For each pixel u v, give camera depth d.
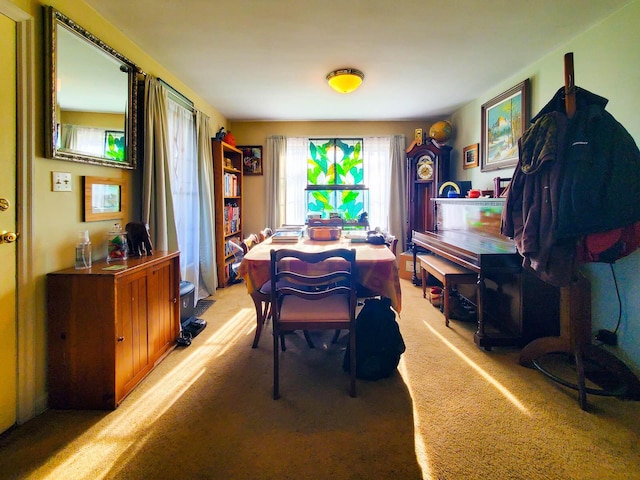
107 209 2.15
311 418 1.58
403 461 1.31
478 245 2.69
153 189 2.57
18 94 1.53
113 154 2.16
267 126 4.81
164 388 1.85
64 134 1.75
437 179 4.24
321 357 2.25
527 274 2.28
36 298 1.60
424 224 4.46
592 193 1.60
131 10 2.03
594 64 2.23
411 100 3.85
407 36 2.36
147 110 2.46
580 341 1.81
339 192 4.88
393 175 4.74
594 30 2.22
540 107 2.78
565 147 1.67
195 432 1.49
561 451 1.36
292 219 4.88
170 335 2.32
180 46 2.49
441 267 2.96
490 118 3.47
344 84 2.96
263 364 2.14
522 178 1.88
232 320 2.94
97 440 1.43
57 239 1.74
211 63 2.80
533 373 2.00
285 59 2.73
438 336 2.55
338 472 1.26
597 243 1.67
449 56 2.69
